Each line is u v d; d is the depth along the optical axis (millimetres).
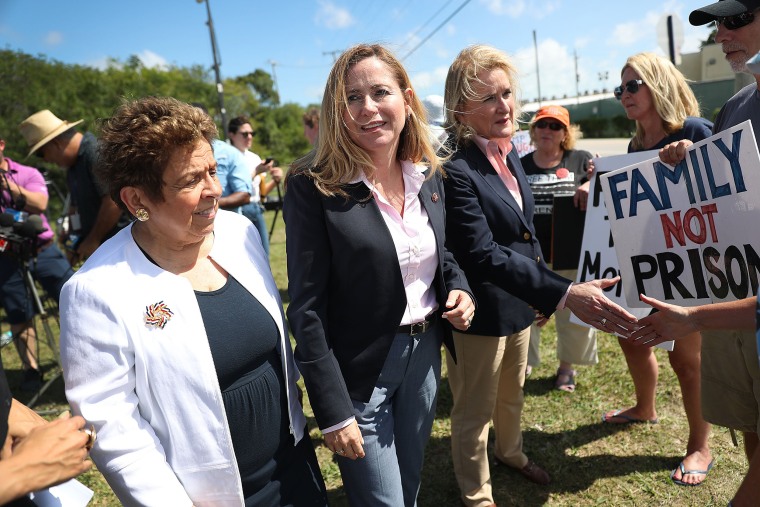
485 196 2178
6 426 1114
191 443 1375
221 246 1539
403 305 1694
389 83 1611
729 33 1938
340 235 1602
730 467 2639
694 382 2535
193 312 1369
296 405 1660
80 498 1354
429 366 1869
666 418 3100
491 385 2330
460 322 1781
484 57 2154
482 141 2238
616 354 3955
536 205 3492
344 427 1582
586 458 2842
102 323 1298
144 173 1299
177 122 1299
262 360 1521
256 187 6156
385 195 1741
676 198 1847
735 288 1703
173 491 1322
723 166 1677
